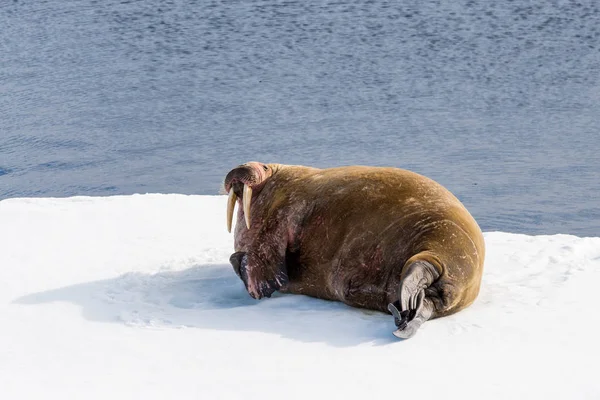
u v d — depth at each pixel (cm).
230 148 11581
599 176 9100
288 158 10869
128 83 17212
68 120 13900
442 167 9894
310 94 15600
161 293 3075
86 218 4356
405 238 2659
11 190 9606
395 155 10756
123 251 3684
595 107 13525
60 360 2411
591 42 19775
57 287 3148
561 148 10750
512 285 3073
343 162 10506
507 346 2444
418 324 2511
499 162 10050
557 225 7181
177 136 12506
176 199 4847
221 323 2706
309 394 2138
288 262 2939
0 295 3053
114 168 10531
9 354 2470
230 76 17725
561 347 2438
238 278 3253
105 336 2614
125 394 2153
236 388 2183
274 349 2456
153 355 2434
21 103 15512
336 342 2497
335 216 2819
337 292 2820
